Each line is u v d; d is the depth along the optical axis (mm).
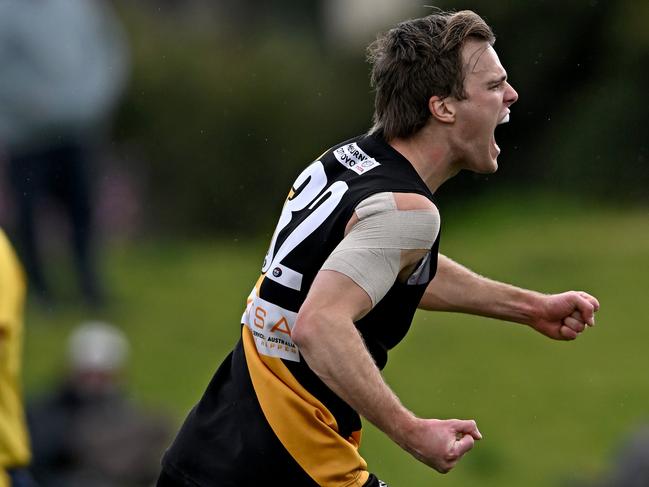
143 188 49469
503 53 50156
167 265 45344
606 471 29250
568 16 49625
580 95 50312
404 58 13102
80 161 36969
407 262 12570
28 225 37406
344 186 12844
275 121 50969
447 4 52125
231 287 43000
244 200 50812
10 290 18125
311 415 12875
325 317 12195
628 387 34875
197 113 50656
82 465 26281
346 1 65312
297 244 12859
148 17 54844
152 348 37031
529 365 36688
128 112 50188
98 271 39812
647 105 49156
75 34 36062
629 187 49312
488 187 50688
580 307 14969
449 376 36062
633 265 42344
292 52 54344
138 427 26750
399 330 13148
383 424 12242
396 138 13250
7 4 34969
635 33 49469
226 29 59469
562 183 50125
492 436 32938
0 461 18172
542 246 44750
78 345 27141
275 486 13031
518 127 50531
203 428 13375
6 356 18062
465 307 15203
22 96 35594
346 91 52469
